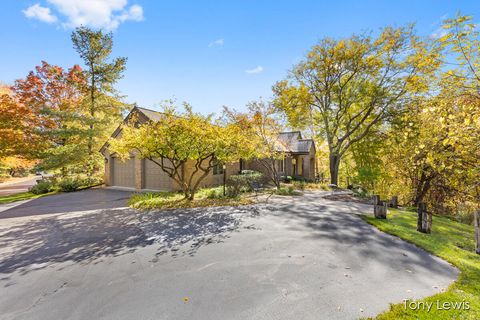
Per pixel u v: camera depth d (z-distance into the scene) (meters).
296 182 19.50
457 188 8.18
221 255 4.66
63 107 17.75
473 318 2.64
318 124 21.08
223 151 9.76
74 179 16.03
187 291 3.37
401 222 7.02
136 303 3.10
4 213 8.65
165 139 8.90
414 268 4.04
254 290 3.37
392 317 2.70
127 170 15.77
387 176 15.32
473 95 4.65
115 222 7.22
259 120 13.62
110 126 18.91
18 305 3.09
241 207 9.19
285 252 4.77
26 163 23.44
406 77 13.66
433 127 6.48
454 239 5.87
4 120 14.70
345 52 15.13
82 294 3.34
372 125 17.03
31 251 4.98
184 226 6.72
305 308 2.93
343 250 4.86
